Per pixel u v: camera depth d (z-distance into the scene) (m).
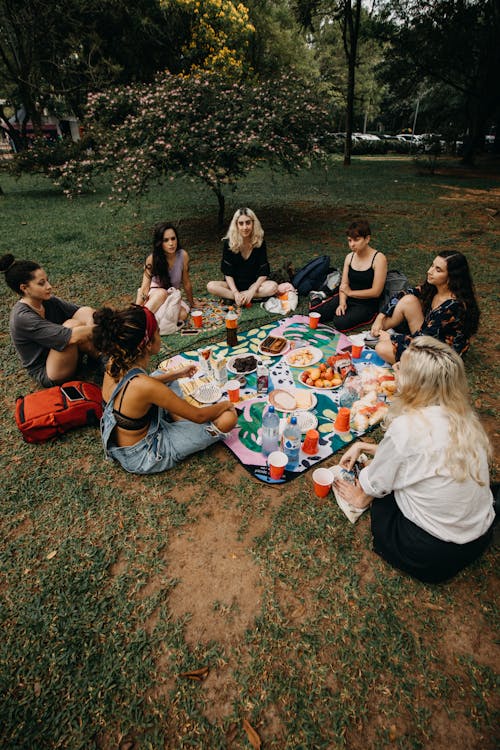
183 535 2.40
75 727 1.64
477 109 19.48
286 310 4.87
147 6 16.16
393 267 6.21
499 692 1.70
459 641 1.88
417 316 3.75
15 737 1.61
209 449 2.99
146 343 2.41
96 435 3.17
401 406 1.85
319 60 38.00
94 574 2.19
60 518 2.51
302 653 1.85
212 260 6.93
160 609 2.03
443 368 1.67
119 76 16.81
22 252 7.20
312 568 2.19
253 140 6.59
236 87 7.45
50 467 2.89
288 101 7.47
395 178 16.06
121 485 2.73
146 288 4.65
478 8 16.50
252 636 1.91
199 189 13.92
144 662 1.82
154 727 1.64
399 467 1.82
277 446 2.84
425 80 21.94
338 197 12.19
